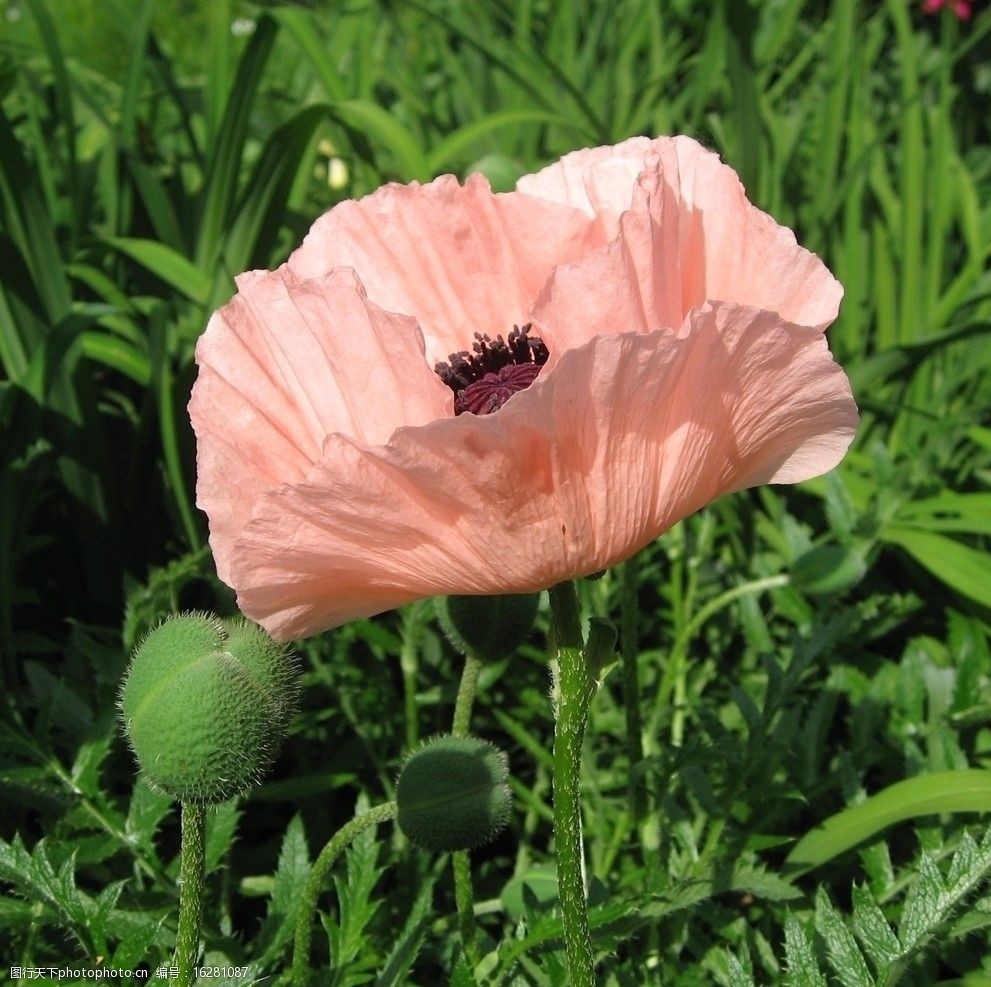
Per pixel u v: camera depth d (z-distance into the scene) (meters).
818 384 0.29
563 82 0.76
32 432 0.52
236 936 0.42
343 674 0.52
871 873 0.43
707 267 0.32
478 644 0.38
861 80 0.81
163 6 1.39
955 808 0.41
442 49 0.94
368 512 0.27
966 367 0.71
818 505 0.67
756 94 0.67
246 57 0.62
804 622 0.55
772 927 0.46
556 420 0.26
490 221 0.35
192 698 0.30
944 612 0.61
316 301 0.28
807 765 0.47
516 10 1.04
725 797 0.44
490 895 0.49
